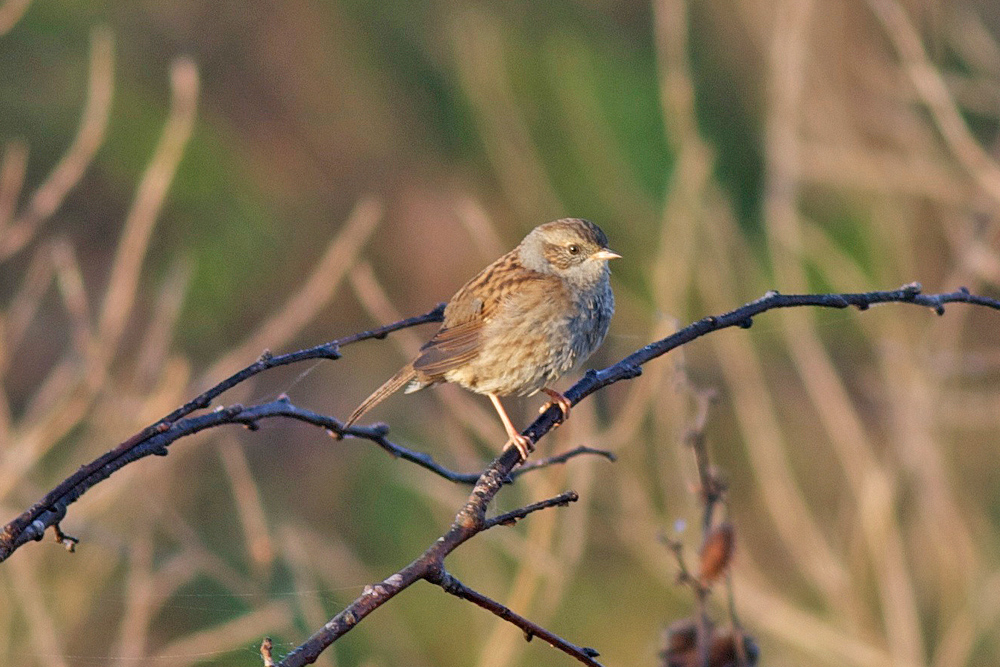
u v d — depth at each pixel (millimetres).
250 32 19703
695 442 6699
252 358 11234
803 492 13719
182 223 17328
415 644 11977
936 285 13914
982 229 13398
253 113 18875
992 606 11539
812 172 13109
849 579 10828
